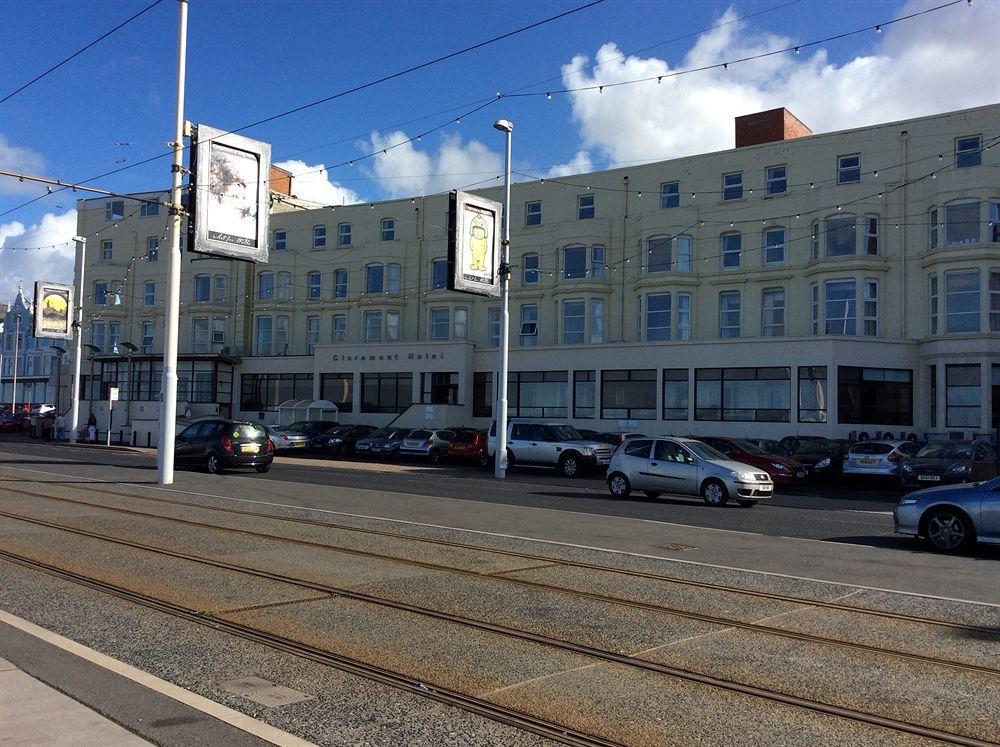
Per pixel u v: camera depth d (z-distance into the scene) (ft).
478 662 21.53
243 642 23.13
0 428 199.31
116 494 59.82
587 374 130.62
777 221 122.72
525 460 96.37
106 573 32.09
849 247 115.55
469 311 150.10
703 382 120.26
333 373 156.04
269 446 85.35
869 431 109.81
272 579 31.32
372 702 18.47
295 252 169.58
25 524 44.47
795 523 52.70
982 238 106.11
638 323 131.64
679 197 131.03
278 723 17.08
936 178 110.22
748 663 21.66
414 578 31.83
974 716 18.03
